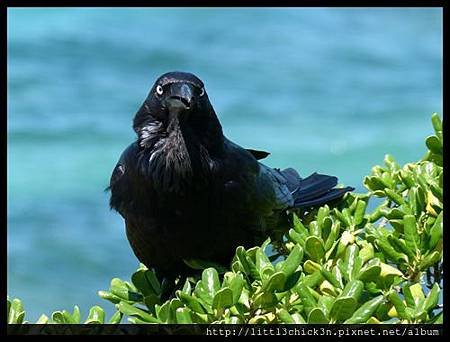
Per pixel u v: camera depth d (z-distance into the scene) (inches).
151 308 227.8
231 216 251.3
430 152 230.1
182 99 238.4
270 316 189.5
